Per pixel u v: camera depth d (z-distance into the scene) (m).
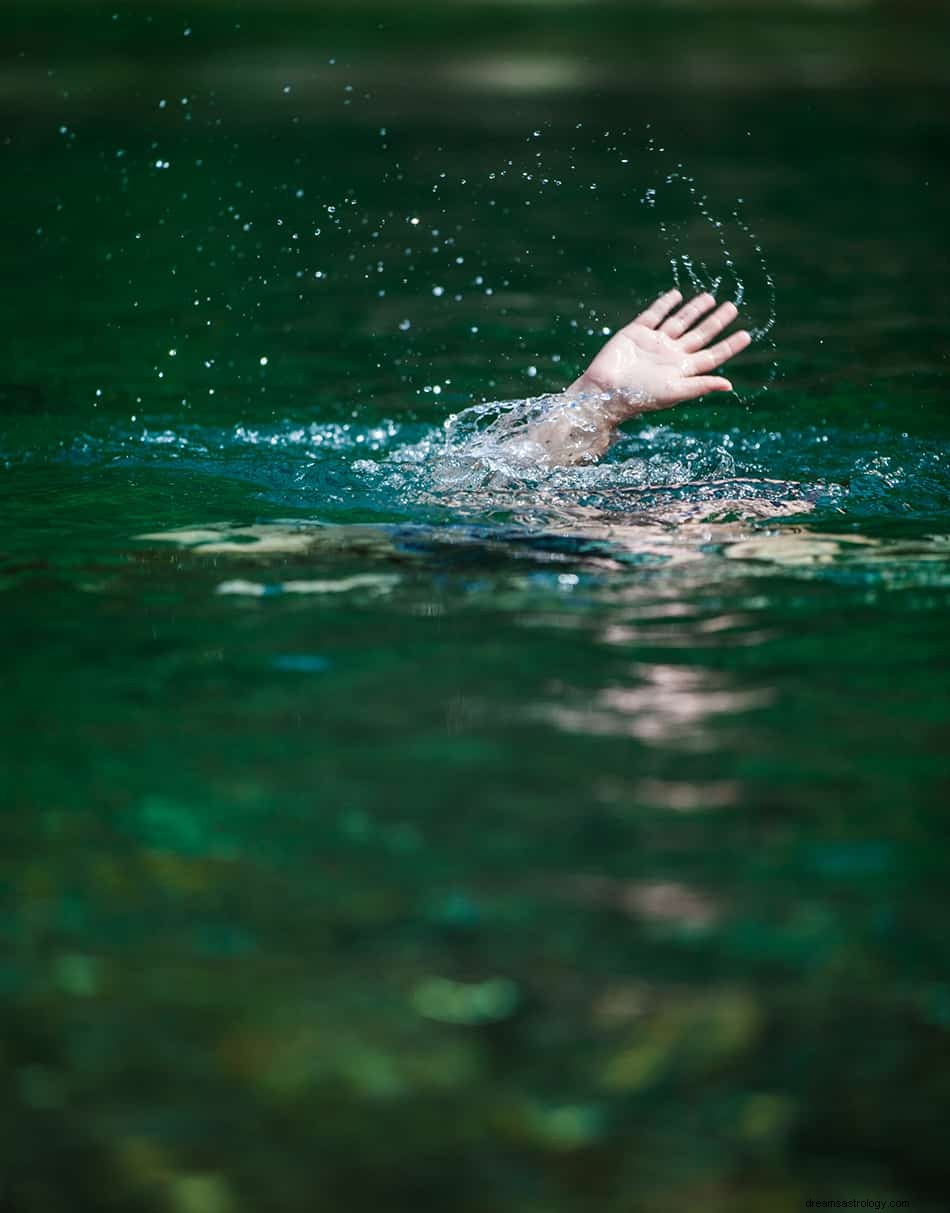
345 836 3.43
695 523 5.85
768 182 16.67
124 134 20.03
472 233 14.09
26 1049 2.81
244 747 3.85
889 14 39.16
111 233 14.13
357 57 30.08
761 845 3.38
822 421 8.04
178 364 9.60
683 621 4.74
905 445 7.45
